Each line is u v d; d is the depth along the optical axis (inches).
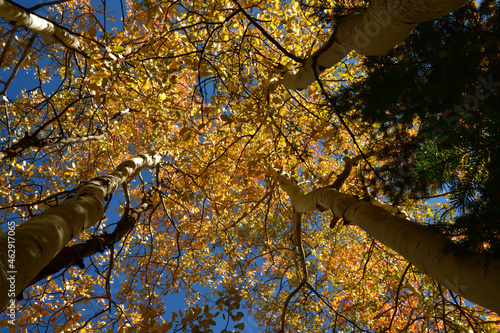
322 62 144.2
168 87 162.1
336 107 122.9
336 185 199.2
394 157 112.8
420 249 85.3
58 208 98.2
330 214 337.4
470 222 71.8
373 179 127.6
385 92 102.7
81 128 276.2
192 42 161.2
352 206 130.6
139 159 203.9
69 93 268.5
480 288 68.3
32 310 184.7
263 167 189.9
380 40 96.0
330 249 362.6
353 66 210.8
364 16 95.3
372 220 111.6
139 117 300.8
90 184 134.3
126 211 191.8
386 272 297.0
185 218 339.3
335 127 165.8
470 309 205.9
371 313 291.3
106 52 143.0
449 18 92.9
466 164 80.0
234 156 272.5
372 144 141.4
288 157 194.1
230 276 321.1
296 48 207.0
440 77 92.0
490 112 72.7
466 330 188.4
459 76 88.0
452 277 74.4
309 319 300.4
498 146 71.7
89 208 109.3
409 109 107.0
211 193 309.4
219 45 185.2
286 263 348.2
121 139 323.9
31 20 132.6
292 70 183.6
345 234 359.6
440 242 82.5
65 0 96.0
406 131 120.8
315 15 131.7
